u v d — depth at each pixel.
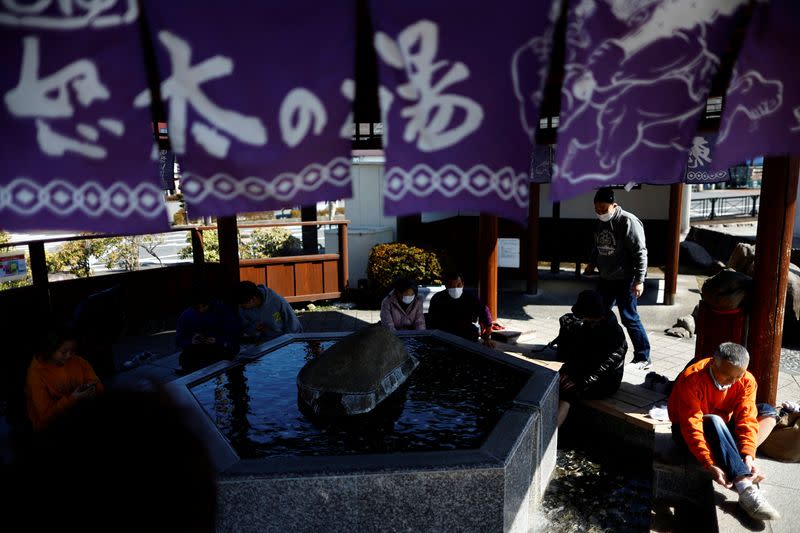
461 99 1.85
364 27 2.79
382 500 3.07
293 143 1.81
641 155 2.05
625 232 5.80
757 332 4.48
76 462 0.59
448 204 1.91
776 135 2.12
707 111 4.47
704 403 3.88
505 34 1.83
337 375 4.05
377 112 5.23
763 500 3.47
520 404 3.90
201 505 0.64
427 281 9.53
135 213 1.73
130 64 1.66
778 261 4.34
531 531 3.75
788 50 2.06
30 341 6.18
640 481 4.36
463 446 3.57
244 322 5.98
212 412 4.07
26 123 1.62
